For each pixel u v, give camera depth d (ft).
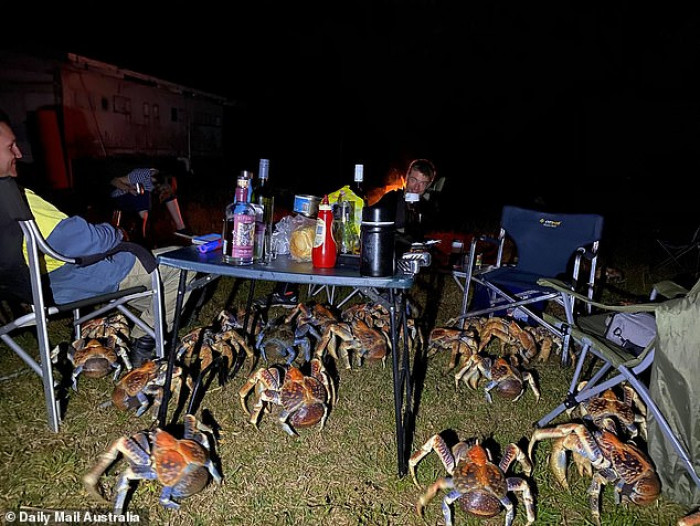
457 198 46.39
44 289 9.91
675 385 8.09
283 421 9.62
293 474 8.98
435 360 13.53
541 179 58.23
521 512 8.44
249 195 8.92
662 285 11.51
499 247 15.66
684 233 34.30
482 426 10.70
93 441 9.43
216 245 9.76
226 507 8.16
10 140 8.88
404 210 13.12
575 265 13.91
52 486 8.35
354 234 10.30
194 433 8.65
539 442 10.19
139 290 10.73
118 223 16.46
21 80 30.35
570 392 10.37
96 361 10.85
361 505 8.38
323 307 13.92
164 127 45.50
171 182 19.84
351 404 11.16
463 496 7.69
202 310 15.65
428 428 10.49
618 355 9.37
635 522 8.34
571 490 8.99
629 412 9.59
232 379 11.86
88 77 35.35
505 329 13.34
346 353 12.57
